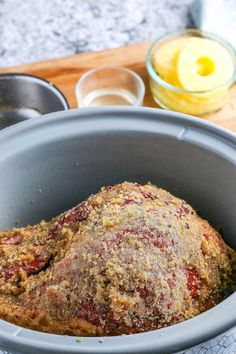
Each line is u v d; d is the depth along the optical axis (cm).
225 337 55
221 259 55
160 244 51
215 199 61
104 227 52
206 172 60
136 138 61
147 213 53
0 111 85
